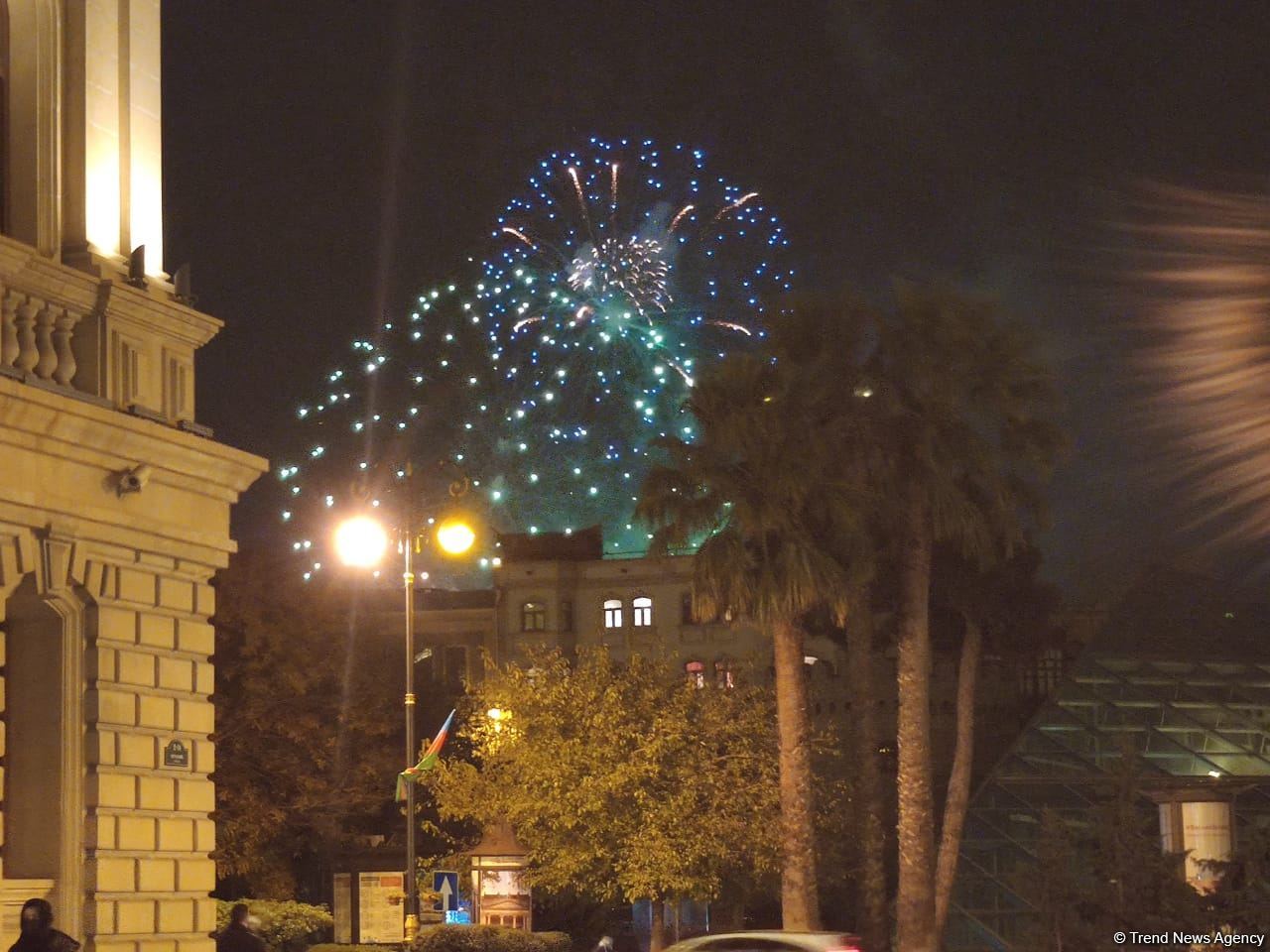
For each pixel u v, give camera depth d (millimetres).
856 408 43312
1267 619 67312
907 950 42344
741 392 41969
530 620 76062
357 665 55750
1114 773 37219
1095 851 36625
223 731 50312
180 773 21281
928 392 43750
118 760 20266
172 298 22312
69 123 21625
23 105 21281
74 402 19656
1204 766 58125
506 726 46219
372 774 53750
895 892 63000
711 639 74438
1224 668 63875
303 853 58156
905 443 43656
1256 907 35031
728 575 40719
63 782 19719
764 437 41031
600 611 76062
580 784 44062
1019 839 52719
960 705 51719
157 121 22938
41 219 21000
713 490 41438
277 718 51250
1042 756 57500
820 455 41500
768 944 24781
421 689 73750
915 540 43875
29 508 19156
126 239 22078
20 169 21141
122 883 20141
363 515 29234
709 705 46781
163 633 21219
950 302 44438
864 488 42281
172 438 21328
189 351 22531
